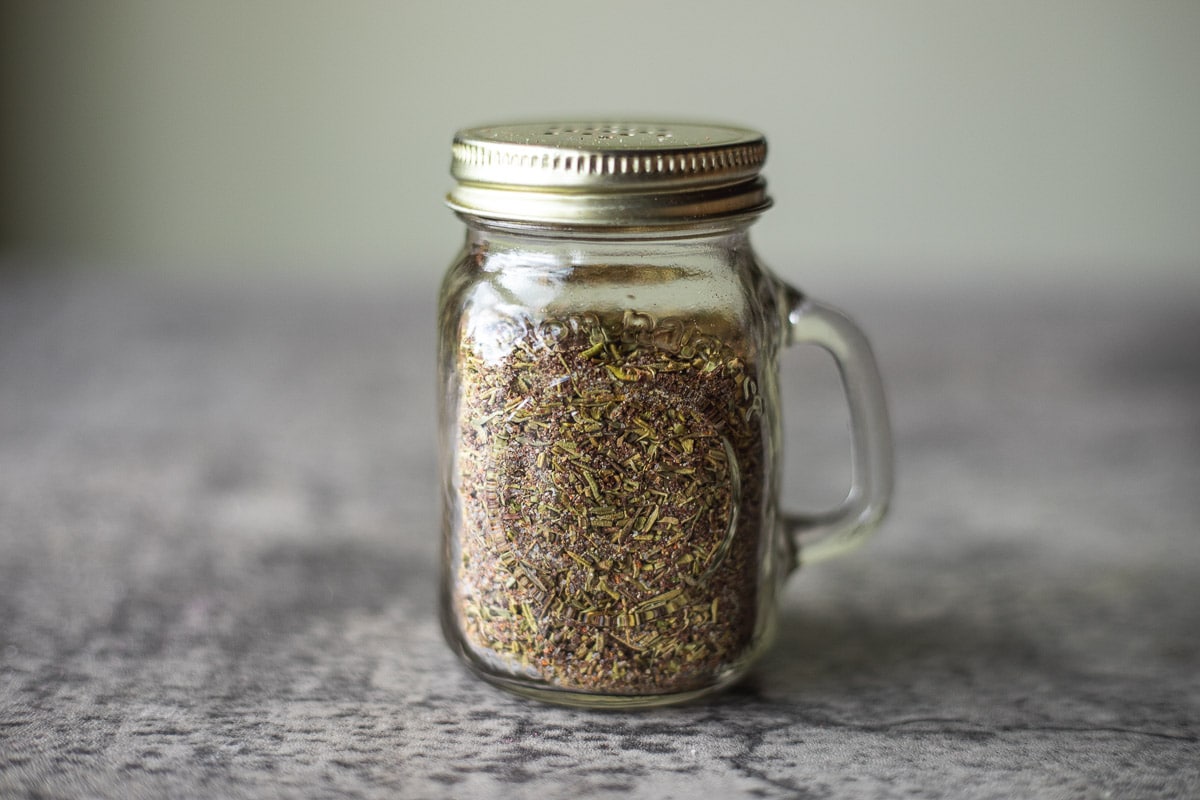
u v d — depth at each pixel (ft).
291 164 2.16
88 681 0.92
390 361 1.66
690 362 0.83
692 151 0.81
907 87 2.05
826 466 1.34
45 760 0.83
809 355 1.75
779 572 0.94
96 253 2.21
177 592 1.04
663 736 0.86
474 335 0.85
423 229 2.19
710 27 2.03
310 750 0.84
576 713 0.89
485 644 0.88
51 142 2.15
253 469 1.29
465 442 0.87
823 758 0.84
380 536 1.15
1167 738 0.86
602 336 0.83
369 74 2.10
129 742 0.85
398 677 0.93
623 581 0.85
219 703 0.89
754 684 0.93
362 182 2.16
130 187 2.17
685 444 0.84
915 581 1.09
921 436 1.40
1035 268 2.11
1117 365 1.63
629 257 0.84
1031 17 2.01
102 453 1.31
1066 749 0.85
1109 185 2.09
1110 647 0.98
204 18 2.09
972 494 1.26
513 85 2.08
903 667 0.95
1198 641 0.99
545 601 0.85
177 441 1.35
